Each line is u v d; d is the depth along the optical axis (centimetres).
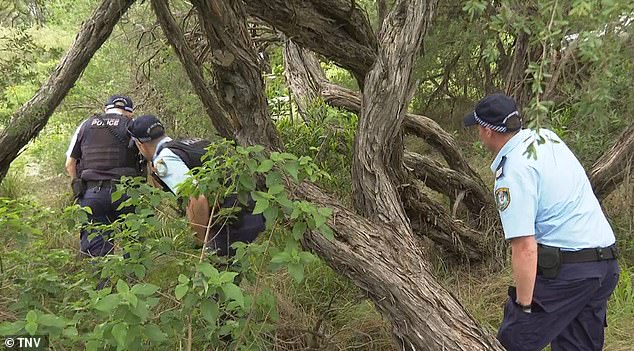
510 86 396
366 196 287
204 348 250
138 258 250
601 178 401
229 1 252
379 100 290
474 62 654
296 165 222
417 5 289
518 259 241
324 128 484
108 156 375
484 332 245
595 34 141
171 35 294
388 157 300
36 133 376
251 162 229
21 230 262
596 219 254
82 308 213
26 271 266
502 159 247
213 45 259
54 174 627
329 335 331
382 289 253
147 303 189
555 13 142
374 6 554
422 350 242
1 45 390
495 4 221
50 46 469
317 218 210
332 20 304
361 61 323
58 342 223
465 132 703
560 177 245
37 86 441
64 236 392
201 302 195
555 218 246
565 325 257
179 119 526
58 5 526
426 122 465
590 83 151
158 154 312
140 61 568
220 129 318
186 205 282
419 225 403
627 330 337
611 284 259
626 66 169
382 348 326
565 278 248
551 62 153
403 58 289
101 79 613
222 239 298
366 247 263
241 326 238
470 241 416
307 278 372
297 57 607
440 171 443
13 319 250
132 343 187
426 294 249
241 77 268
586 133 373
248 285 309
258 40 580
